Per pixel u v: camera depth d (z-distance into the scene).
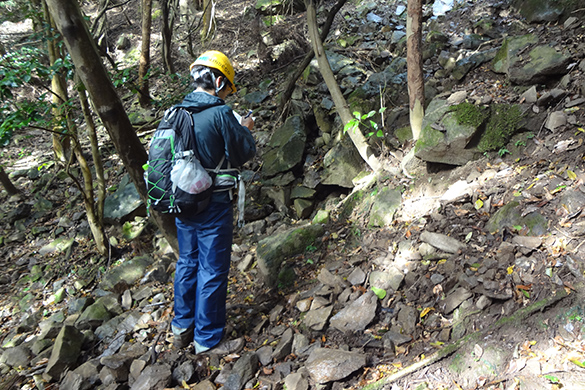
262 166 4.71
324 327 2.65
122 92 8.14
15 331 3.64
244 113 5.93
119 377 2.59
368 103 4.45
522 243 2.44
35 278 4.43
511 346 2.04
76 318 3.49
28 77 3.26
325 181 4.23
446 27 5.07
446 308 2.44
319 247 3.39
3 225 5.47
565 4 3.96
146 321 3.14
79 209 5.45
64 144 6.24
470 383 2.00
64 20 2.57
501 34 4.46
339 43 6.13
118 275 3.96
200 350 2.69
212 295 2.61
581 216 2.37
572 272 2.15
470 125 3.16
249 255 3.62
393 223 3.21
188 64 8.40
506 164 3.05
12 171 6.59
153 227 4.69
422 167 3.44
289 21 7.18
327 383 2.26
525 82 3.35
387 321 2.55
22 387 2.80
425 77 4.39
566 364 1.87
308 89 5.43
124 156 3.08
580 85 3.05
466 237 2.72
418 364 2.15
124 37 9.65
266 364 2.53
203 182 2.38
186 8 8.71
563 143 2.83
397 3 6.51
